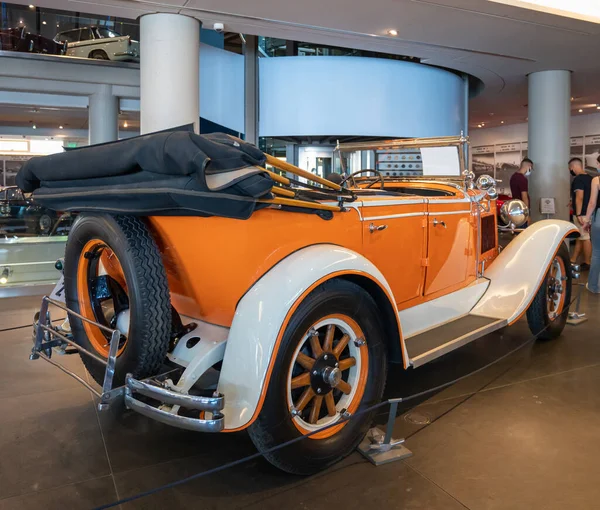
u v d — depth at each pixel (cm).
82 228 218
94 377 237
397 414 253
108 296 241
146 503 183
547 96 877
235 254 189
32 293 566
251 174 168
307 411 210
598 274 530
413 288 270
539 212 836
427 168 350
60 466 209
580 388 284
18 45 652
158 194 171
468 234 319
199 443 229
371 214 235
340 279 204
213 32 768
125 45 698
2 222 577
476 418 247
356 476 199
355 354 212
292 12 577
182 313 233
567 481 194
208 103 730
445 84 901
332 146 913
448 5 563
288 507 180
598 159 533
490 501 182
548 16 603
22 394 285
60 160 208
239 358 178
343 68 803
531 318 353
